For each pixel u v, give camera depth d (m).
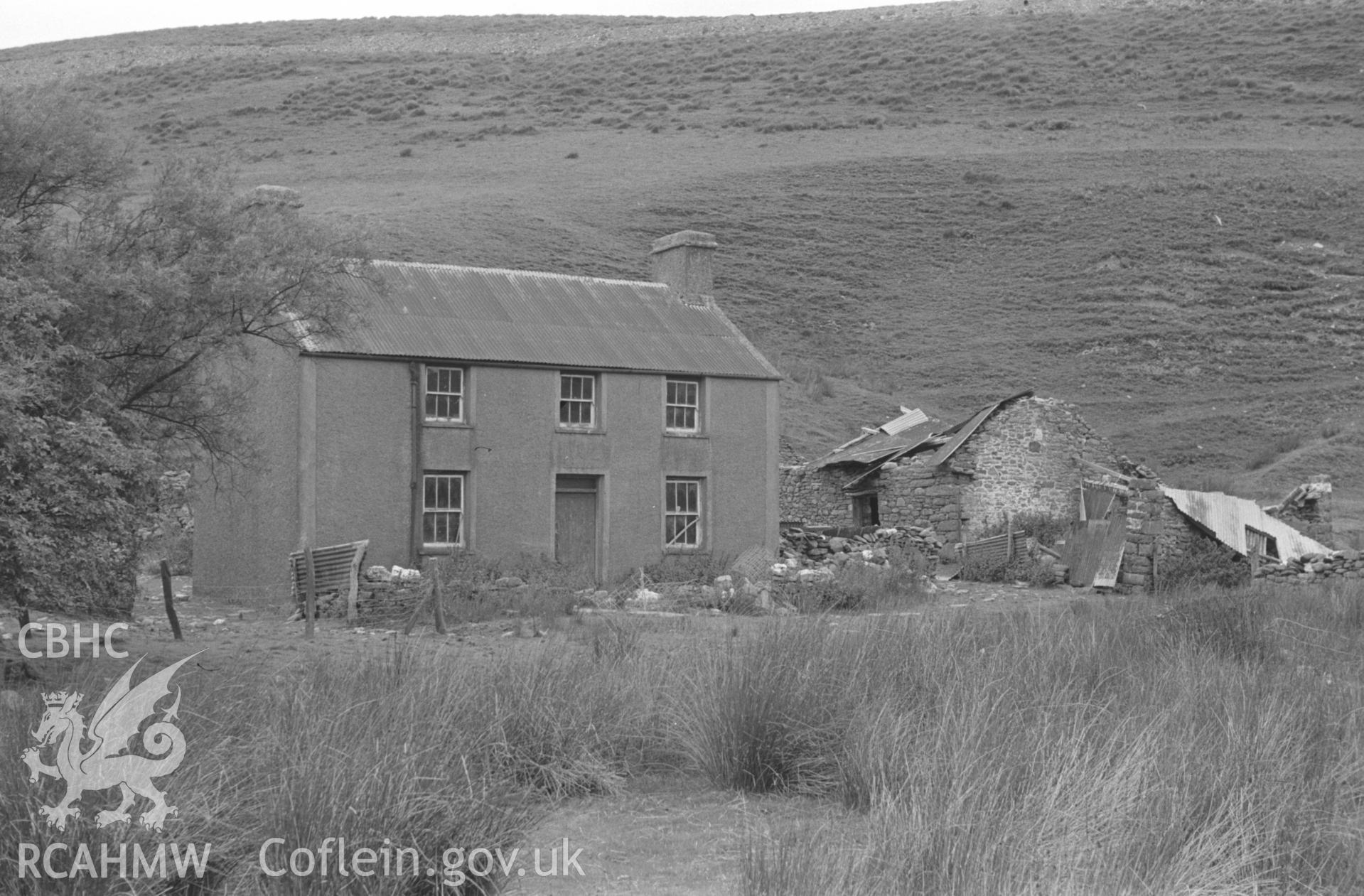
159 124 103.44
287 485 26.53
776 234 78.38
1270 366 63.34
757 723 10.00
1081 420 36.84
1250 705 10.33
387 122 106.44
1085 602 21.73
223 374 27.42
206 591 28.52
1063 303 70.81
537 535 28.92
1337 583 25.44
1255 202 84.00
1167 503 30.98
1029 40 126.44
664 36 148.50
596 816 9.14
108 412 13.92
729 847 8.31
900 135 100.75
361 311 27.12
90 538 12.30
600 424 29.94
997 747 8.86
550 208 76.44
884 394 57.81
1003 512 35.62
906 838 7.30
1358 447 50.47
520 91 119.44
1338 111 102.88
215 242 16.23
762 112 108.56
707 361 31.64
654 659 12.11
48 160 14.84
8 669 12.13
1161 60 118.50
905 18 147.62
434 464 27.83
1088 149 95.81
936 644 11.85
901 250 78.38
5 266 12.68
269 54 139.62
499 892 7.38
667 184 85.00
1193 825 7.80
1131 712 10.05
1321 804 8.48
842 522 39.31
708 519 31.17
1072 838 7.32
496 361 28.50
